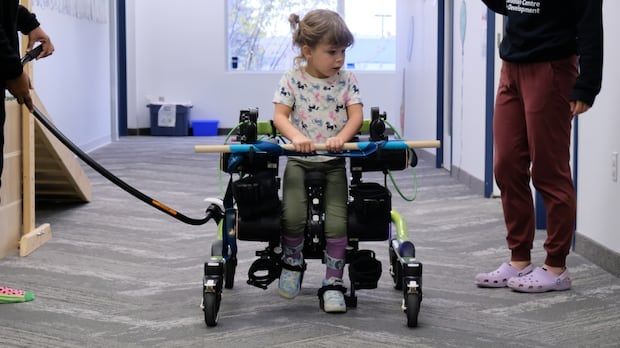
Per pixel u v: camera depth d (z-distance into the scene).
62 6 6.92
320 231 2.52
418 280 2.42
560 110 2.76
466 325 2.46
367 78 10.77
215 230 4.01
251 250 3.52
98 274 3.11
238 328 2.42
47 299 2.75
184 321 2.50
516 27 2.80
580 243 3.43
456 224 4.21
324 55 2.50
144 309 2.64
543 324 2.47
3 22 2.08
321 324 2.46
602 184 3.20
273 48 10.77
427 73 7.21
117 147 8.57
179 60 10.55
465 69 5.85
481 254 3.49
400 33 9.00
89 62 8.07
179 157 7.59
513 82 2.86
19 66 2.07
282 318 2.52
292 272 2.61
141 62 10.46
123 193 5.24
